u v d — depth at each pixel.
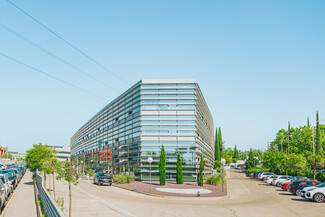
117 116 58.50
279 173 63.75
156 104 46.16
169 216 15.95
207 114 64.44
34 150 35.59
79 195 25.69
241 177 63.75
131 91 51.91
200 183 36.44
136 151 46.94
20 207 18.89
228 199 25.30
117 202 21.39
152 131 45.69
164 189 32.12
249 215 16.58
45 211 14.38
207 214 16.80
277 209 18.88
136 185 37.69
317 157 45.75
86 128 91.62
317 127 66.88
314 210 18.34
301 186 27.84
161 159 38.38
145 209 18.25
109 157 62.25
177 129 45.50
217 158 95.88
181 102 46.06
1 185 18.62
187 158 44.94
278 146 83.31
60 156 153.12
